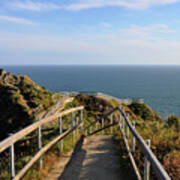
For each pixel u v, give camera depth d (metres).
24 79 18.08
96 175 5.40
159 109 51.97
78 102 18.45
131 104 22.42
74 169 5.86
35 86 17.45
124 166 5.59
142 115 20.95
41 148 5.55
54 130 10.63
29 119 13.16
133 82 139.62
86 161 6.47
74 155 7.17
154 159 2.88
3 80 17.06
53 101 15.87
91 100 19.50
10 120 13.22
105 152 7.34
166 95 79.56
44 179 5.31
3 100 14.36
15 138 4.07
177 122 10.19
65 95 18.52
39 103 14.62
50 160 6.41
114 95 78.69
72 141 8.73
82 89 95.81
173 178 4.59
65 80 146.12
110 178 5.18
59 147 7.49
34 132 10.57
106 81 143.88
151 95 79.31
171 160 5.25
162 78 182.25
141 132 8.68
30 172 5.36
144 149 3.42
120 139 8.61
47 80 144.12
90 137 10.20
